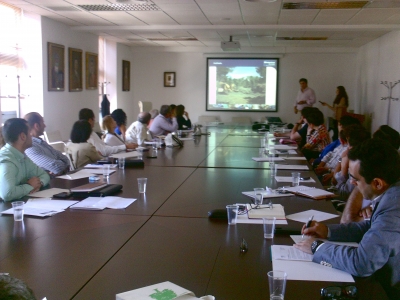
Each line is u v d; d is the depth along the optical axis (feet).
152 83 40.34
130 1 19.80
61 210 8.16
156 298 4.18
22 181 9.77
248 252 6.07
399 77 26.00
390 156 5.61
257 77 39.19
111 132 18.35
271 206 8.12
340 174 12.72
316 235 6.36
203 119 39.83
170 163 14.07
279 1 19.53
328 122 36.24
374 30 26.61
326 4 20.08
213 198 9.27
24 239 6.55
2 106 22.44
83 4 20.72
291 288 4.92
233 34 30.19
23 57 23.71
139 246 6.29
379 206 5.54
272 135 24.02
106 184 9.88
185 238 6.66
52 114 25.17
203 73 39.83
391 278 5.37
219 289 4.91
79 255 5.92
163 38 33.06
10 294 2.46
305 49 37.81
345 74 38.04
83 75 29.27
